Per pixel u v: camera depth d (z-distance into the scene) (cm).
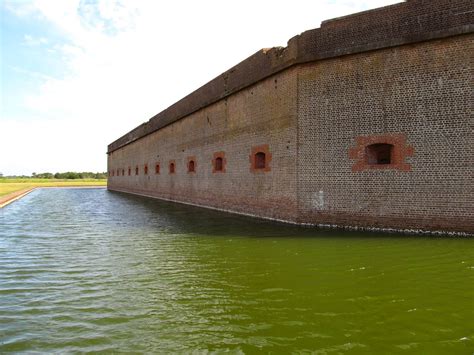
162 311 599
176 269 843
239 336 508
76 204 2767
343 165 1288
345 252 938
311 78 1353
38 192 4741
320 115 1333
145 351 473
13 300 658
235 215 1756
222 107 1983
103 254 1005
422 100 1167
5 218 1875
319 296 648
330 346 476
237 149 1819
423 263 823
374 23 1235
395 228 1200
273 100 1529
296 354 459
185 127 2545
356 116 1268
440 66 1143
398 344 479
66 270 850
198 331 526
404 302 612
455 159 1122
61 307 623
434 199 1148
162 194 3123
